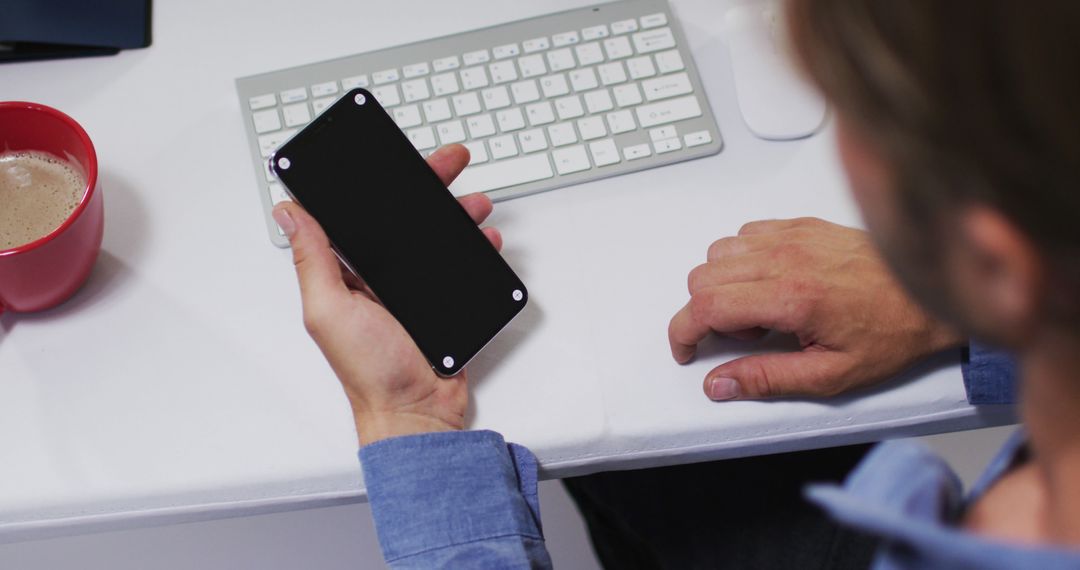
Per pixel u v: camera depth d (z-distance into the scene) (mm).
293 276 633
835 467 740
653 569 764
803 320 570
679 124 671
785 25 247
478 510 552
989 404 594
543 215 650
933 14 210
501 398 597
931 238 254
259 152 663
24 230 588
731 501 738
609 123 669
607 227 647
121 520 582
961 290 264
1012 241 233
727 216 652
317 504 596
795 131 671
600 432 590
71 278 596
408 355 575
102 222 603
